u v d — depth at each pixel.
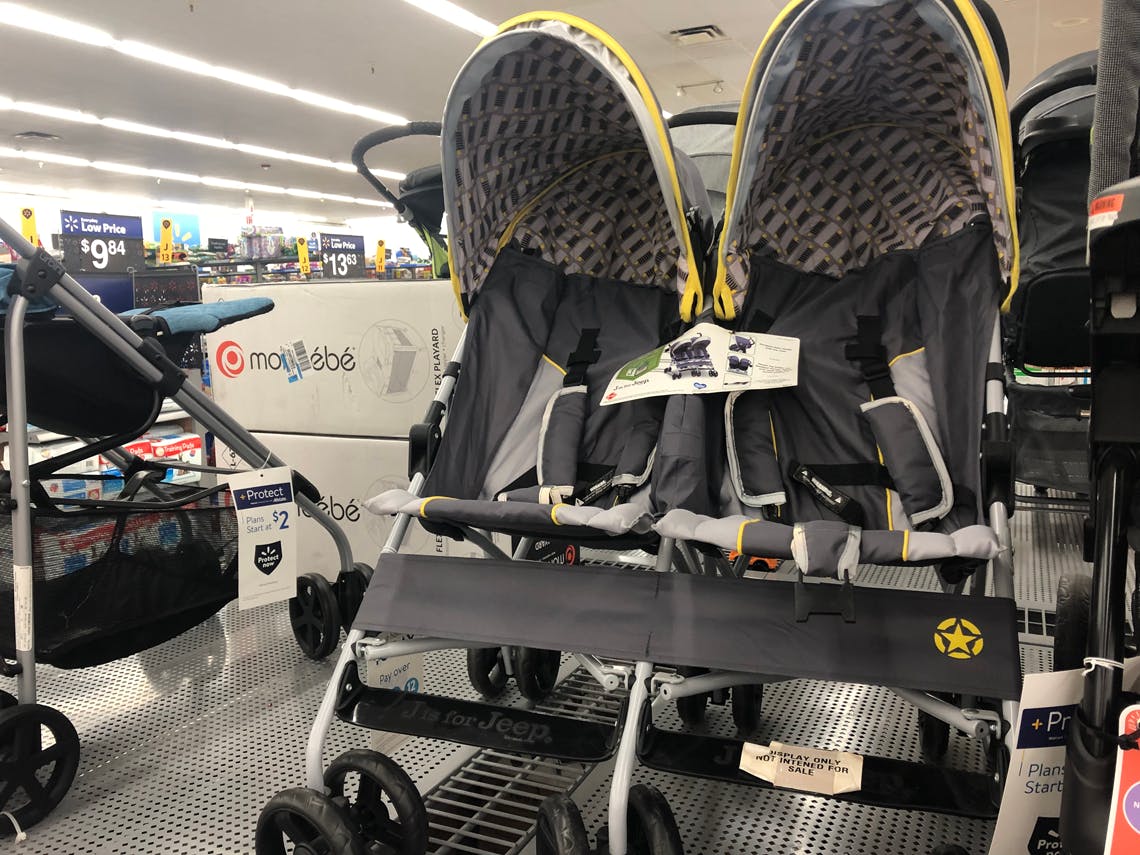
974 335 1.27
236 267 6.24
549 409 1.47
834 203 1.48
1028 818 0.93
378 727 1.20
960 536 0.98
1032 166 2.03
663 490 1.21
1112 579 0.85
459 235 1.44
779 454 1.34
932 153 1.38
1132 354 0.83
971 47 1.08
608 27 7.41
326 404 2.36
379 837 1.18
